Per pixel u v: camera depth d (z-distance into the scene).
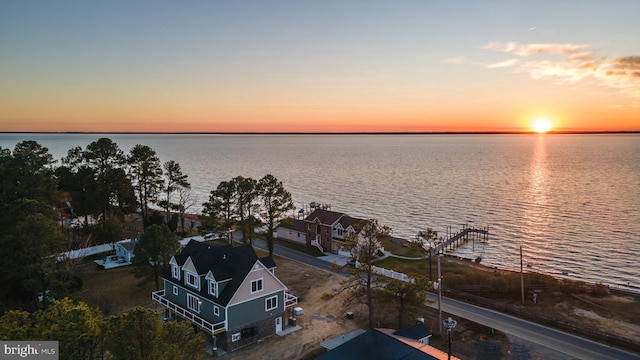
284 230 84.31
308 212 108.00
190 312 42.75
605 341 40.09
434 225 103.50
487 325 44.00
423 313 47.47
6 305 43.81
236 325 39.69
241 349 39.72
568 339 40.62
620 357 37.06
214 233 67.75
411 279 52.41
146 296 52.09
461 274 61.06
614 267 71.88
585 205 119.44
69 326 21.52
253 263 41.19
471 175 191.00
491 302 49.06
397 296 42.91
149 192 84.19
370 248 45.06
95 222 82.19
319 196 143.00
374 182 173.75
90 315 23.47
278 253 73.50
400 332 38.25
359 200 135.38
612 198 128.38
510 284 53.75
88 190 74.50
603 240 86.69
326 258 70.06
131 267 61.88
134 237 68.50
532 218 106.75
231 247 47.97
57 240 43.91
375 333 34.69
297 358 37.81
